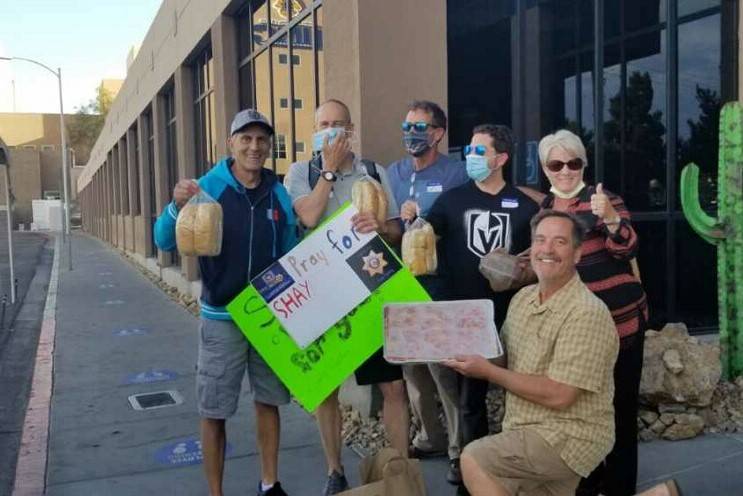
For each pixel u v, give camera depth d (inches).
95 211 1756.9
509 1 280.7
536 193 160.4
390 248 146.6
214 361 149.9
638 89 289.4
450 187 169.6
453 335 121.7
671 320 284.8
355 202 145.6
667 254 285.3
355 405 218.1
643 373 190.9
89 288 604.7
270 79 356.5
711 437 190.1
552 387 112.0
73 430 224.2
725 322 219.6
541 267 115.6
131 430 223.0
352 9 214.7
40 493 176.4
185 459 197.0
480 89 275.9
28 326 446.0
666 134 285.6
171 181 639.8
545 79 285.6
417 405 178.4
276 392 155.9
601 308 114.3
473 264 154.6
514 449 113.6
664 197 289.6
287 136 338.3
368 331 144.0
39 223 2492.6
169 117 634.8
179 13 515.8
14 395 287.7
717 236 217.9
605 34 285.6
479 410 157.9
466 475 116.5
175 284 568.1
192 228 135.7
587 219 140.3
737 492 158.7
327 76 236.1
